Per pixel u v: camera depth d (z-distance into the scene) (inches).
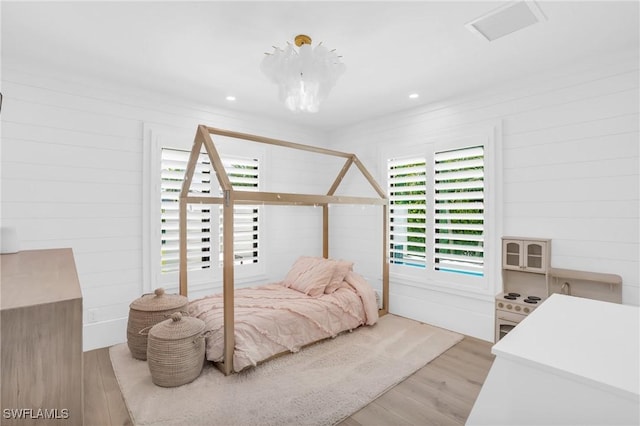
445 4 75.0
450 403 85.2
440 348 116.6
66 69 109.7
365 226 168.6
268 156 163.3
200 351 95.9
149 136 127.6
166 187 131.2
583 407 24.6
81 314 29.3
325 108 149.2
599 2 74.3
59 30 86.4
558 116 108.3
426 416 80.0
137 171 125.2
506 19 80.9
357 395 87.4
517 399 27.6
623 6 75.6
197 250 141.3
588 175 102.7
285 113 156.3
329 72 80.7
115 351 113.6
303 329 114.3
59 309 28.3
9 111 101.9
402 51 97.0
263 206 160.7
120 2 74.5
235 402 83.8
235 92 129.6
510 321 107.6
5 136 101.5
